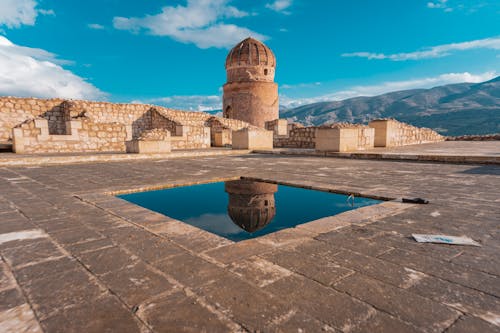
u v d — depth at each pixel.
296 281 1.71
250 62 27.73
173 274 1.81
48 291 1.63
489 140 21.78
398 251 2.13
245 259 2.02
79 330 1.29
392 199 3.79
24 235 2.54
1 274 1.83
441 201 3.62
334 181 5.16
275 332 1.26
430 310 1.42
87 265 1.95
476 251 2.13
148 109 18.98
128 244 2.32
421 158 8.54
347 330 1.28
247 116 27.88
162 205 4.08
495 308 1.44
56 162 8.75
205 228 3.13
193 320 1.35
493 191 4.21
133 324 1.33
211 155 11.86
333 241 2.33
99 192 4.39
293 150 12.30
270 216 3.50
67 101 15.76
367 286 1.65
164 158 10.44
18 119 14.62
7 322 1.35
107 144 13.90
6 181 5.46
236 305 1.47
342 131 10.85
